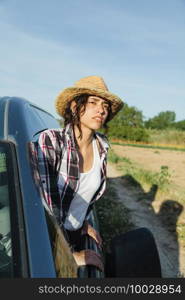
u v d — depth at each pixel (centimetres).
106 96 215
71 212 224
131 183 1041
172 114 8375
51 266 143
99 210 709
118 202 813
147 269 175
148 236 182
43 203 169
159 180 1042
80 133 219
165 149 3269
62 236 178
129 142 4288
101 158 235
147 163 1809
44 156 202
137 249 177
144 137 4328
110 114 234
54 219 176
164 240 592
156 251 179
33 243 149
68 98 218
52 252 148
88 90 212
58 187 210
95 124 218
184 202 811
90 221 281
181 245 575
